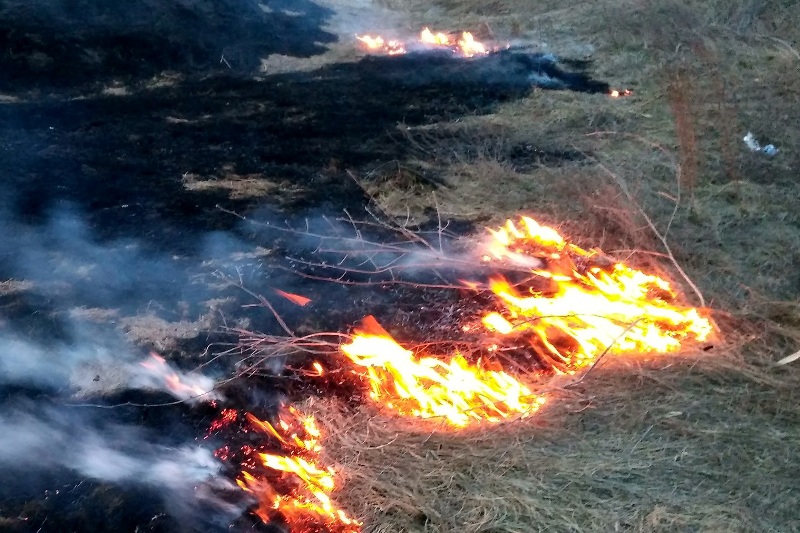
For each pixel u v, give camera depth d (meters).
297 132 6.66
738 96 6.73
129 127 6.73
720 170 5.58
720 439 3.20
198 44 8.61
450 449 3.21
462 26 10.33
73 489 2.99
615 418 3.33
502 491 2.99
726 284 4.22
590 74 8.05
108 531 2.82
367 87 7.86
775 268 4.36
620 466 3.08
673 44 8.08
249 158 6.10
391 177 5.75
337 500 3.00
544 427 3.29
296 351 3.80
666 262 4.46
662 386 3.50
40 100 7.23
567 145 6.26
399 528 2.87
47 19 8.18
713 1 8.91
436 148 6.24
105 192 5.48
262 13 9.92
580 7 10.31
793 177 5.44
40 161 5.94
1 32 7.82
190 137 6.52
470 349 3.81
